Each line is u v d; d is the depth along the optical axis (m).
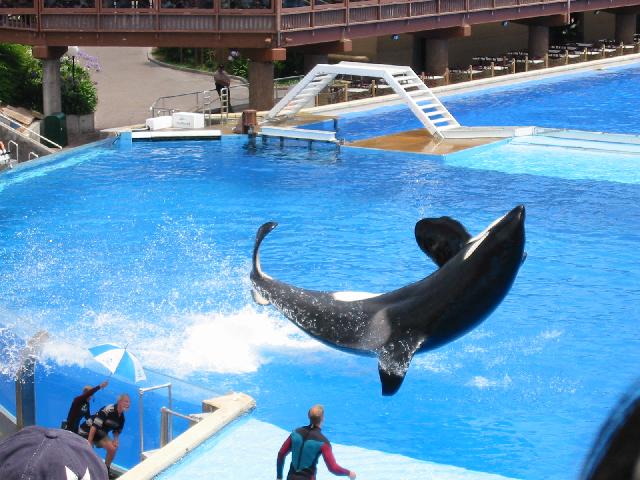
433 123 29.19
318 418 8.63
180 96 33.16
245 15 30.62
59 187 23.86
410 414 11.54
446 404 11.77
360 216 20.81
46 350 10.48
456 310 7.96
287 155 27.55
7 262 18.00
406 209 21.33
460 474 9.97
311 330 9.03
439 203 21.80
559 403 11.73
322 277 16.92
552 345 13.62
